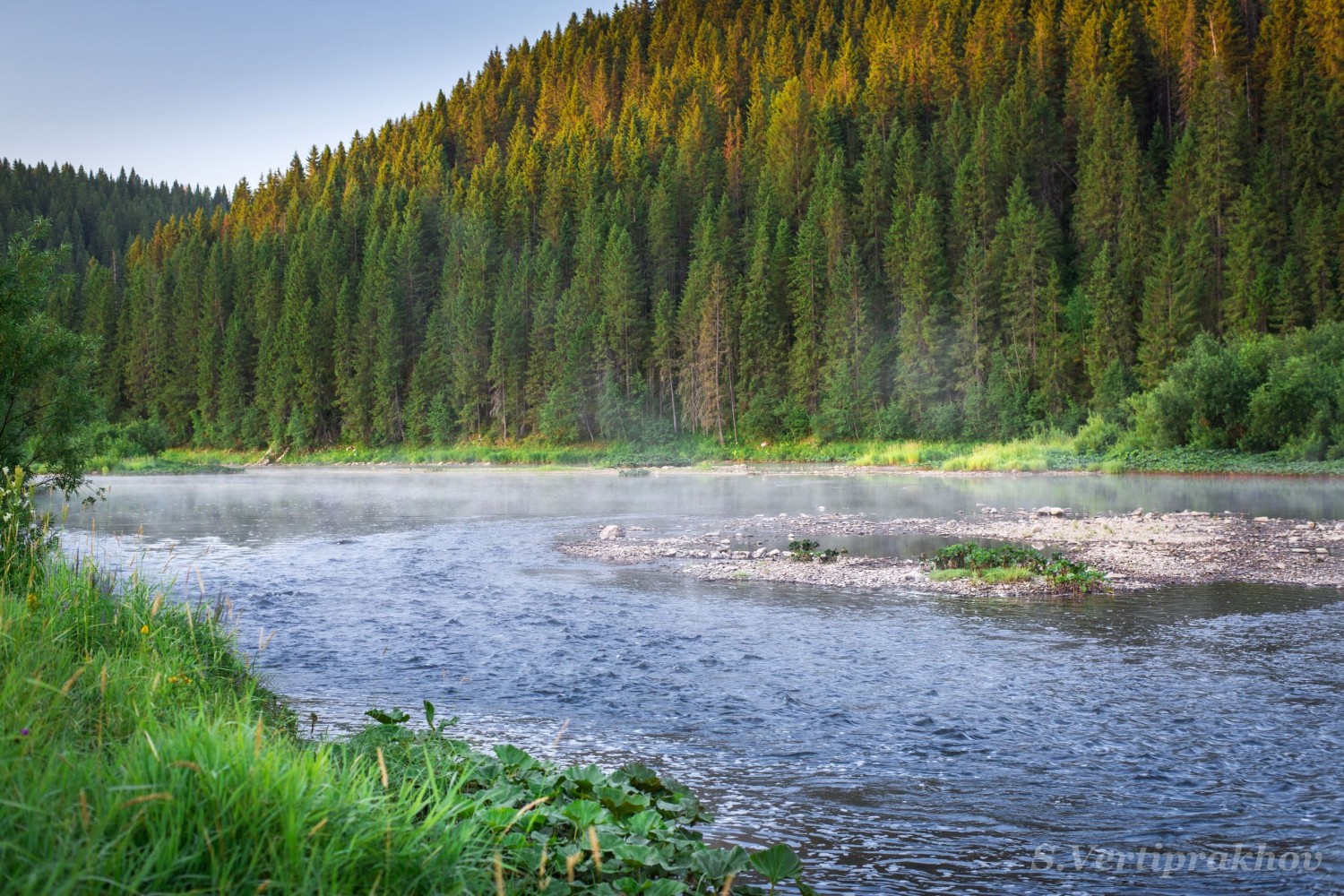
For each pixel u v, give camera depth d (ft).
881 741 23.88
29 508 28.19
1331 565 53.62
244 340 311.68
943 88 291.58
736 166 298.15
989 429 196.75
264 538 75.97
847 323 216.13
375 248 306.55
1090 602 44.06
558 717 26.20
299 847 9.57
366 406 279.69
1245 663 31.99
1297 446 136.56
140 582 29.19
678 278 281.74
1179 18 278.87
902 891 15.48
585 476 189.57
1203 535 68.39
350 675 31.22
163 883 8.92
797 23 407.23
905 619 40.40
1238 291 189.47
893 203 240.12
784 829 18.17
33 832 8.86
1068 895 15.34
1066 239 241.35
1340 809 19.07
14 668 14.55
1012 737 24.06
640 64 435.53
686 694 28.66
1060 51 291.58
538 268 269.23
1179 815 18.86
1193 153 210.79
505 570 57.31
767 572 54.60
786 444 220.84
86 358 43.04
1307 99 226.17
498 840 11.98
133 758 11.10
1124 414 175.32
